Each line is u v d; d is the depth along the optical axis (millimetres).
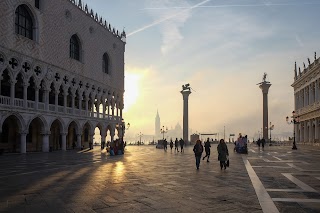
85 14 56125
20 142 41375
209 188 11531
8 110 36750
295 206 8648
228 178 14297
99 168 19219
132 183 12750
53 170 18125
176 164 22156
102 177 14703
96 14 60438
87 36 56719
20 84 44125
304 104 66812
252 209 8312
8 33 37344
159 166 20531
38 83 42688
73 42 53688
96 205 8789
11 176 15273
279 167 19328
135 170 17906
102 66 64125
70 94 53438
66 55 49688
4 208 8453
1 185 12391
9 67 37531
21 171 17641
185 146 69812
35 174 16094
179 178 14297
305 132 67438
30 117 40688
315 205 8773
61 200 9461
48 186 12078
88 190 11133
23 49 39844
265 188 11539
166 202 9164
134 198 9727
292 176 14922
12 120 42969
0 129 35625
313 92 61281
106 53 65312
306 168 18625
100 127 61875
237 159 26359
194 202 9156
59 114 47125
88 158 29500
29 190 11195
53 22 46500
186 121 76875
